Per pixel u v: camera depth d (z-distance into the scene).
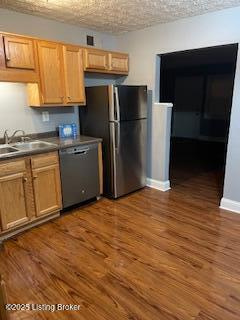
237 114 2.90
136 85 3.57
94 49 3.34
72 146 2.97
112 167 3.41
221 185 4.06
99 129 3.45
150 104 3.76
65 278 1.99
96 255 2.28
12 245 2.45
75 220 2.94
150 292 1.84
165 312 1.67
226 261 2.17
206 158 5.89
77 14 3.00
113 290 1.86
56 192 2.91
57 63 2.96
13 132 3.03
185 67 7.15
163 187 3.85
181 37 3.27
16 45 2.57
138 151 3.68
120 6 2.74
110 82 4.10
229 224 2.80
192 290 1.85
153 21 3.30
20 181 2.55
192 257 2.23
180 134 8.12
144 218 2.97
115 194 3.49
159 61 3.66
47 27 3.18
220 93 6.95
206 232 2.64
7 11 2.80
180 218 2.96
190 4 2.70
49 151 2.76
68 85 3.12
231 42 2.87
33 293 1.84
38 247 2.41
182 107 7.86
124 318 1.62
